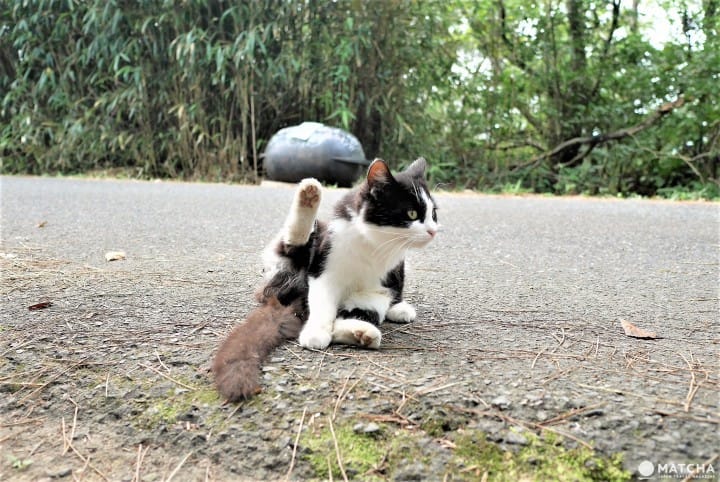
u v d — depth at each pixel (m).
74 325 2.02
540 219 5.29
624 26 10.73
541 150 10.62
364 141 9.77
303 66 8.80
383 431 1.41
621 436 1.36
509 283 2.81
